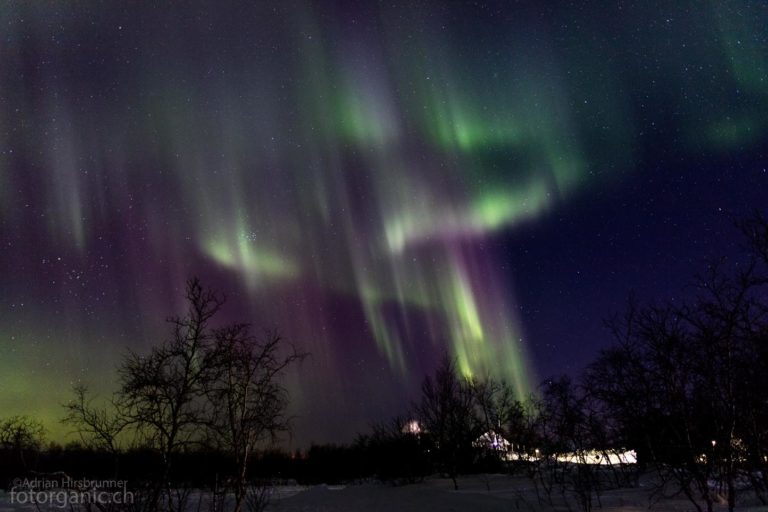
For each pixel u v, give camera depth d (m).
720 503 12.99
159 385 13.49
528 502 15.83
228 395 14.11
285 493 19.88
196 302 14.09
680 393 11.86
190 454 14.37
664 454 12.67
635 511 13.27
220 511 14.42
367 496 17.88
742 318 11.69
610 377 13.29
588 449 16.45
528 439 22.05
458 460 23.92
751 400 11.75
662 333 12.07
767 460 11.95
